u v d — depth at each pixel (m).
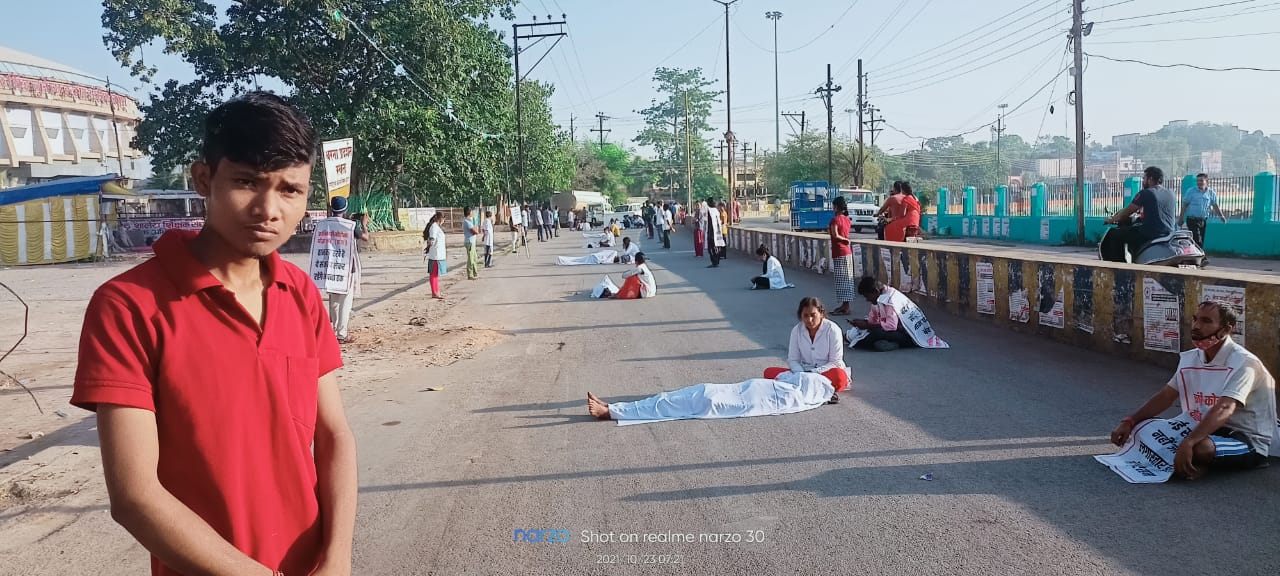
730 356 8.43
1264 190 18.56
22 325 12.34
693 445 5.29
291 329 1.63
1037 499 4.09
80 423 6.54
